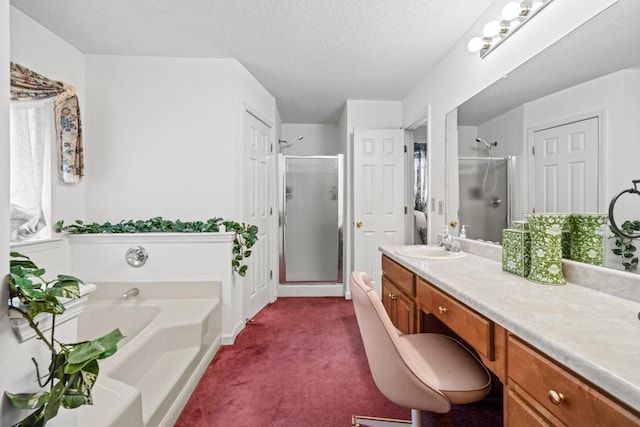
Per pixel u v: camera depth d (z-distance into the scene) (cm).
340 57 239
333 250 371
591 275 109
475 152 192
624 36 101
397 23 195
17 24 188
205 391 169
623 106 101
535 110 142
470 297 100
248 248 253
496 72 170
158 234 228
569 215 117
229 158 249
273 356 209
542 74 137
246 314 270
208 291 232
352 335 243
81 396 61
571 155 122
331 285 357
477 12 183
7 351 59
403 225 324
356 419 141
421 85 281
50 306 60
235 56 241
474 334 99
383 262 220
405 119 324
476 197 191
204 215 250
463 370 111
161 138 247
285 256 365
